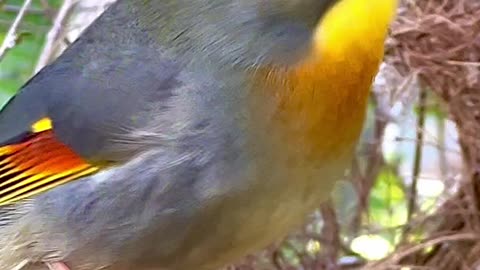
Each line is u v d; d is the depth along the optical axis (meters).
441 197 0.35
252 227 0.27
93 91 0.27
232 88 0.26
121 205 0.27
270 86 0.26
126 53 0.27
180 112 0.26
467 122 0.34
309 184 0.27
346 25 0.26
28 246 0.27
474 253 0.34
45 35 0.38
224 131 0.26
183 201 0.26
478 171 0.34
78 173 0.27
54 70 0.28
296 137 0.26
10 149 0.27
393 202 0.37
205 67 0.26
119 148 0.27
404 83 0.34
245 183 0.26
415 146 0.36
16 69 0.40
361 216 0.36
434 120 0.37
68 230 0.27
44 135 0.27
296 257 0.36
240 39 0.26
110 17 0.28
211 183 0.26
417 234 0.35
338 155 0.27
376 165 0.36
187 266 0.27
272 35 0.26
